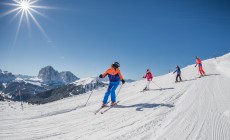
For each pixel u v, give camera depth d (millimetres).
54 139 5852
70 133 6414
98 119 8172
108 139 5840
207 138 5988
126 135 6180
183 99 12008
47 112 11508
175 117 8156
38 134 6328
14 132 6551
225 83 17406
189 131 6543
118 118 8211
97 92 26344
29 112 12086
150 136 6105
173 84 20781
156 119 7918
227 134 6305
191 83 19625
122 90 22922
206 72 29219
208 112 8719
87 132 6496
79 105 14258
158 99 12430
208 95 12695
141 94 15891
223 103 10180
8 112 11867
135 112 9156
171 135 6199
